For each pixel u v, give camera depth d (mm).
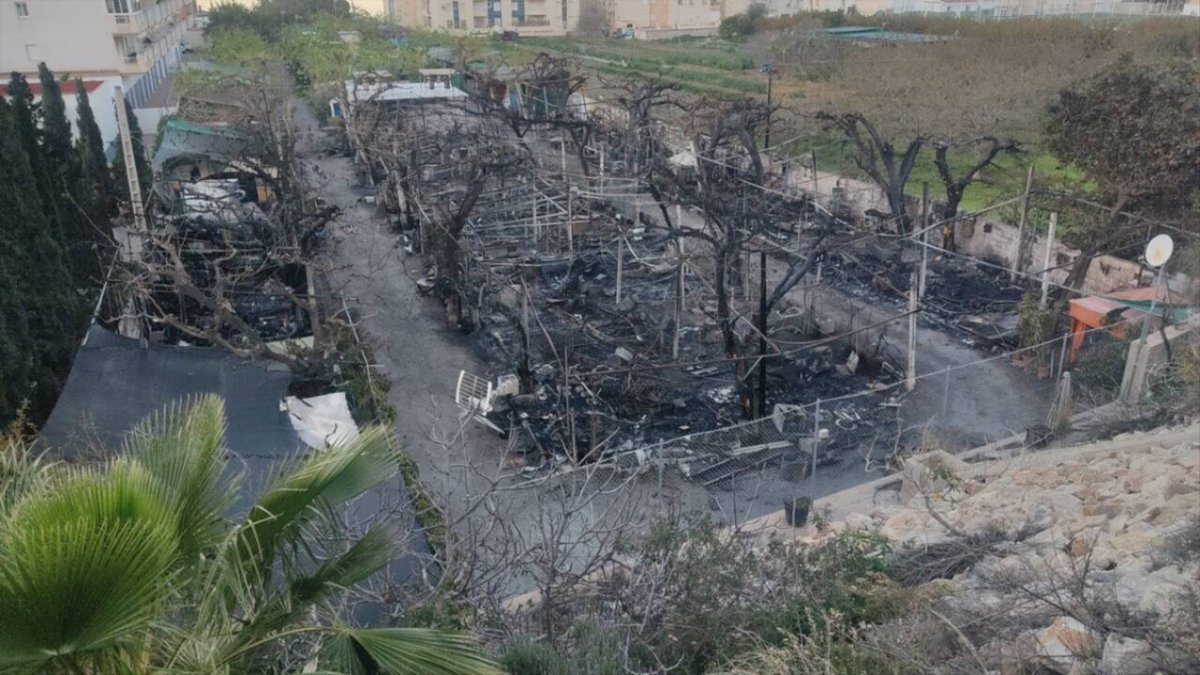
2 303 18562
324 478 7008
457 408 21016
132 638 5375
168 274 21094
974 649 7383
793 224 29688
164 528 5293
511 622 9836
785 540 12445
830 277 28672
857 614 9445
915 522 12727
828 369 22578
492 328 25859
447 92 50062
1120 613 7598
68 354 21094
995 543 10680
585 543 11578
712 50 77062
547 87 48312
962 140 35281
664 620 9625
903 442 19000
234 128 38125
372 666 6461
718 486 17438
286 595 6914
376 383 21812
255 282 23984
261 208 30938
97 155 30656
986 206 32500
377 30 85375
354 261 32219
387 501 12805
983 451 17094
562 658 8742
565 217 30781
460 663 6461
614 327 25141
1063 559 9602
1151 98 26312
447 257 26438
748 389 20141
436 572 11781
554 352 21188
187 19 87188
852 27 69688
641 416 20531
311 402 18656
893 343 24109
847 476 17906
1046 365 21719
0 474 6809
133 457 6184
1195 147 25016
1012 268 28484
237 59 63188
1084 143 27969
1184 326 18578
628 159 36875
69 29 51094
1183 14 65750
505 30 95188
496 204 32250
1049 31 53344
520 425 20188
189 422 7047
